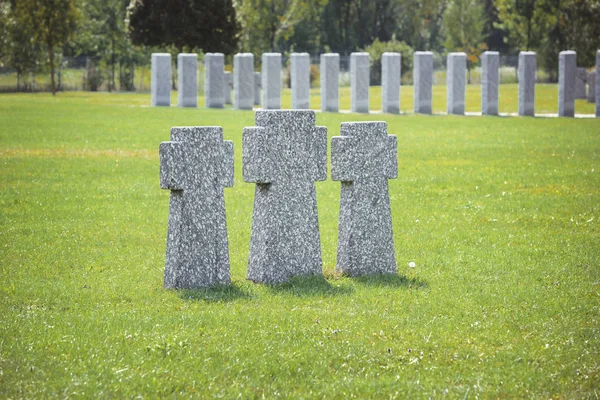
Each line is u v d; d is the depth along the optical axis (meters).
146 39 71.06
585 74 66.00
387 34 105.25
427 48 107.50
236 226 17.98
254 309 11.62
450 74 48.91
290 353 9.90
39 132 35.06
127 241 16.44
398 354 10.04
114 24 83.38
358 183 13.71
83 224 17.97
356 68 48.25
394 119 44.41
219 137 12.70
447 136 36.72
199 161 12.55
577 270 14.41
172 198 12.73
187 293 12.34
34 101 51.78
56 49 77.12
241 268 14.20
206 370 9.37
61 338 10.20
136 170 26.23
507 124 42.47
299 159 13.17
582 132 38.53
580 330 10.97
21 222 18.12
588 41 82.94
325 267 14.24
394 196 22.39
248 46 89.38
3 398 8.49
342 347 10.17
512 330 10.99
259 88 58.31
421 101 49.00
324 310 11.66
